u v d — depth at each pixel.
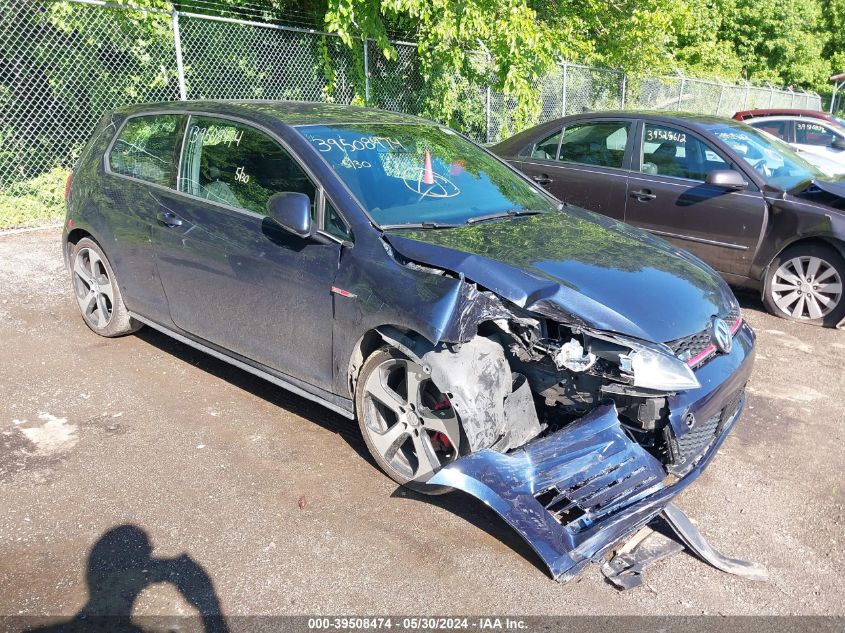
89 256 4.86
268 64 9.61
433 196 3.83
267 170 3.76
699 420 3.03
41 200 8.41
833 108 29.67
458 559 2.89
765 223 6.01
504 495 2.74
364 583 2.73
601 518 2.80
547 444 2.91
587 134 7.14
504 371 3.02
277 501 3.21
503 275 3.05
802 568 2.97
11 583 2.62
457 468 2.79
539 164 7.31
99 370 4.45
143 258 4.35
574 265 3.29
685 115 6.89
